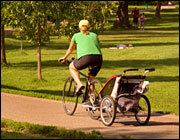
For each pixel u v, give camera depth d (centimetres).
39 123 2180
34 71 6328
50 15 5069
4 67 6738
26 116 2409
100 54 2306
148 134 1872
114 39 10594
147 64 6700
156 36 11288
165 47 8875
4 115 2430
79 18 5166
